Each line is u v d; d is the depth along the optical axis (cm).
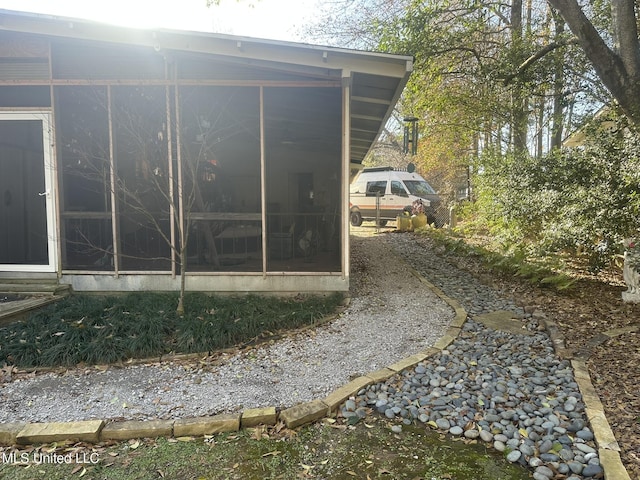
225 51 536
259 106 595
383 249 1103
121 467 268
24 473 262
